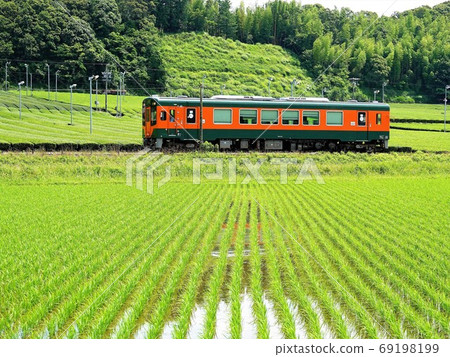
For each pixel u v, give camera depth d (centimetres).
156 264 1428
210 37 19062
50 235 1711
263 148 4153
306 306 1084
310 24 19100
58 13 13112
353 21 19350
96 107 10112
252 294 1198
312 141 4231
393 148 4888
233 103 4003
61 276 1238
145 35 14375
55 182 3331
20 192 2819
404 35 17912
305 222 2050
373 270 1366
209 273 1385
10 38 12862
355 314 1084
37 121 7531
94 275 1304
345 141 4262
